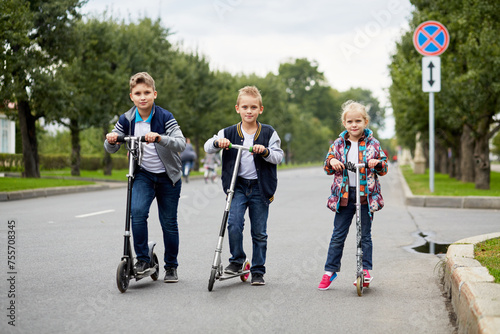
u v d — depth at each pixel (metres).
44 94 20.48
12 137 37.53
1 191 14.68
